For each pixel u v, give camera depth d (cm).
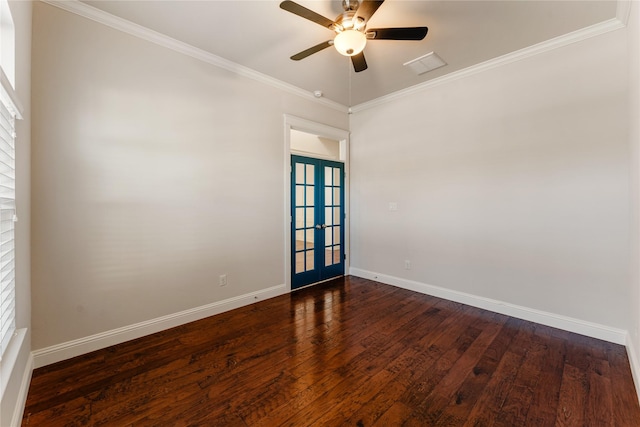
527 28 249
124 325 247
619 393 180
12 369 140
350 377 198
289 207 377
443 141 351
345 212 462
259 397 178
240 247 329
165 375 200
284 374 201
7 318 147
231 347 238
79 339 225
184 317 284
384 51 287
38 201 206
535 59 280
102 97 234
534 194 283
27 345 189
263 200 350
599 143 247
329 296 365
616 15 230
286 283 376
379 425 156
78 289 224
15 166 159
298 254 398
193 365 212
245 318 297
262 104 346
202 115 295
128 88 247
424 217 372
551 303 275
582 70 254
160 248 267
